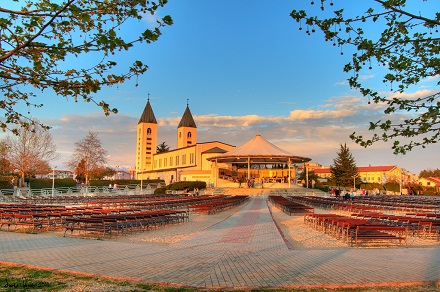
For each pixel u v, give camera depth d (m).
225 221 17.80
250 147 55.62
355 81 5.41
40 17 4.66
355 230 11.48
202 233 13.37
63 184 53.06
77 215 17.14
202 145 72.44
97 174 68.06
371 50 5.04
